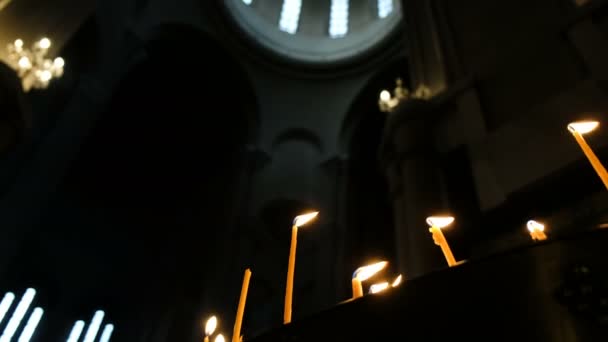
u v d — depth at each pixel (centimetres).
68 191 2056
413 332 143
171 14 1656
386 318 147
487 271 142
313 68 1983
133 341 1675
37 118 1042
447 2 1120
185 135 2086
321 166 1769
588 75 694
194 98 1961
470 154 759
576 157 605
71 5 1058
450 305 142
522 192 639
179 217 2012
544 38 802
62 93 1148
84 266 1961
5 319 1700
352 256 1541
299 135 1858
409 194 783
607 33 709
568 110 666
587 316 130
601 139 597
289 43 2028
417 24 1180
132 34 1418
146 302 1797
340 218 1605
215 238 1606
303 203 1653
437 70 992
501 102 797
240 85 1889
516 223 652
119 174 2188
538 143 671
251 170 1711
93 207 2106
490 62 863
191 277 1644
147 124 2066
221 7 1828
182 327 1514
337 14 2203
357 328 149
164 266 1859
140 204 2150
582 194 609
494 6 970
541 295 136
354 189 1755
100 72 1254
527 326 134
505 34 901
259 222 1591
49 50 960
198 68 1853
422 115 883
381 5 2103
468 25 1009
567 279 134
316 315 156
